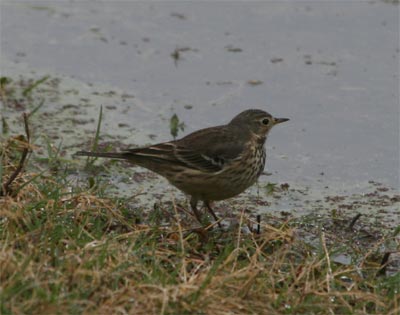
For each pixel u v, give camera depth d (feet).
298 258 37.27
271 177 48.39
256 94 57.31
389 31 65.00
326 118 54.75
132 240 35.53
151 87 58.03
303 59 61.41
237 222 42.04
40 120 52.65
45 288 30.37
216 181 41.01
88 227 37.70
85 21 66.39
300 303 32.32
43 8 68.18
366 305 33.58
